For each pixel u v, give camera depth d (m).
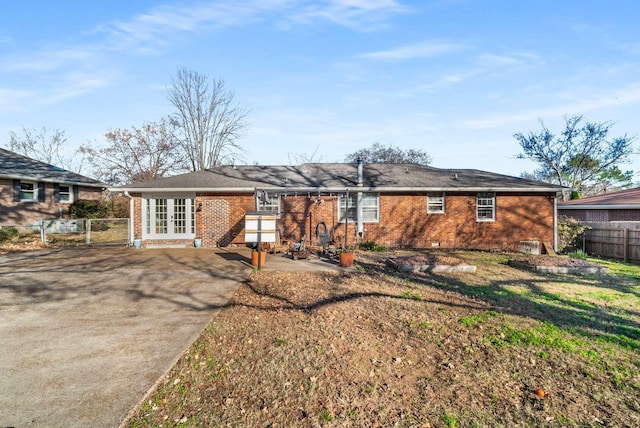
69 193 21.52
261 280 8.19
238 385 3.38
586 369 3.82
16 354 4.03
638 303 6.56
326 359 3.96
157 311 5.75
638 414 3.00
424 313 5.68
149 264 10.33
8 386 3.29
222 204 14.68
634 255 12.46
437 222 15.05
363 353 4.14
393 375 3.63
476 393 3.31
